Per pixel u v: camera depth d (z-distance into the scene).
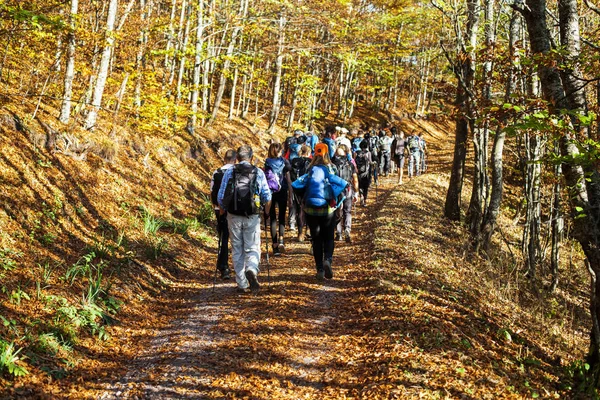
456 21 11.73
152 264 9.08
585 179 6.13
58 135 11.06
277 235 10.79
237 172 7.71
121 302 7.09
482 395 4.77
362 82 50.97
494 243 15.84
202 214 13.52
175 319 7.05
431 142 47.25
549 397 5.28
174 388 4.93
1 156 9.27
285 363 5.52
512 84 9.91
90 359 5.54
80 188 10.48
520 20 12.60
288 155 12.01
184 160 16.84
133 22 14.29
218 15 21.91
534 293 11.46
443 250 11.52
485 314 7.79
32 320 5.71
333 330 6.51
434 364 5.31
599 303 6.35
